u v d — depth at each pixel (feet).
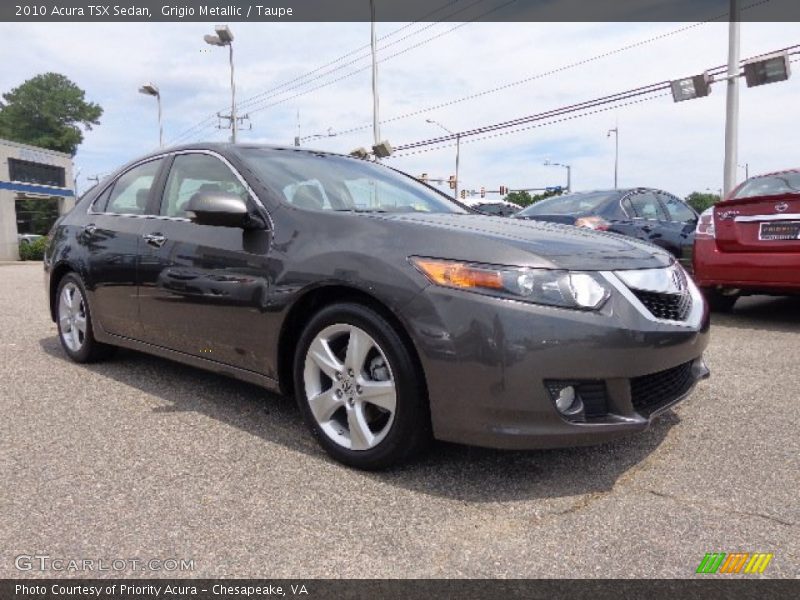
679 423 10.72
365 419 8.80
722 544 6.98
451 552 6.83
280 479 8.54
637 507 7.82
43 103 209.15
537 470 8.86
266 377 10.05
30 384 12.92
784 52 44.50
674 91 51.08
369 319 8.52
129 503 7.84
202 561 6.63
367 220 9.20
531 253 8.15
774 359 14.89
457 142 74.69
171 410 11.31
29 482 8.38
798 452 9.48
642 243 10.26
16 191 90.48
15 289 33.27
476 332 7.79
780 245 17.33
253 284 9.92
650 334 8.22
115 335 13.26
